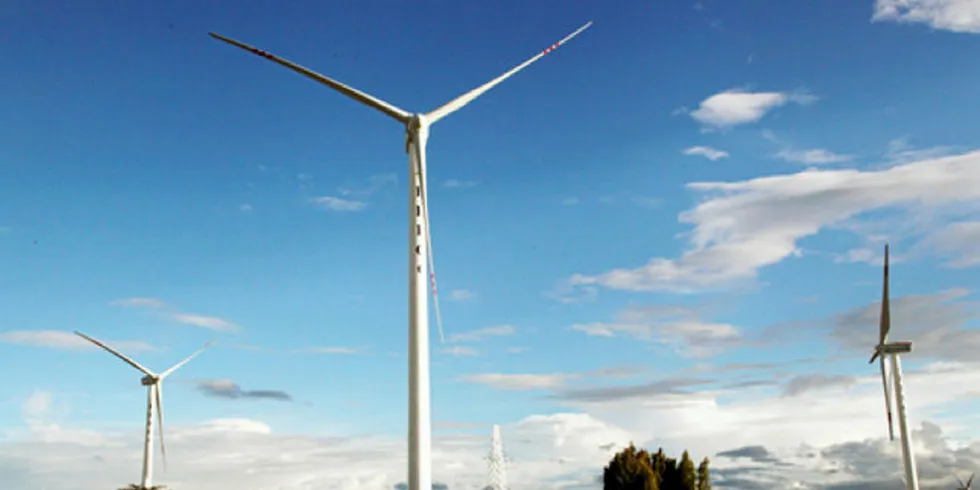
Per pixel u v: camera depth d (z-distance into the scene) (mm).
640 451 120438
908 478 100500
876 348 103188
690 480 119750
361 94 79500
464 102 80688
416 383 72438
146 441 127562
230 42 82062
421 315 74062
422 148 78438
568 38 86312
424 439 71625
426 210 77312
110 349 127750
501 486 116500
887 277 102625
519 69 83750
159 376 129250
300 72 80750
